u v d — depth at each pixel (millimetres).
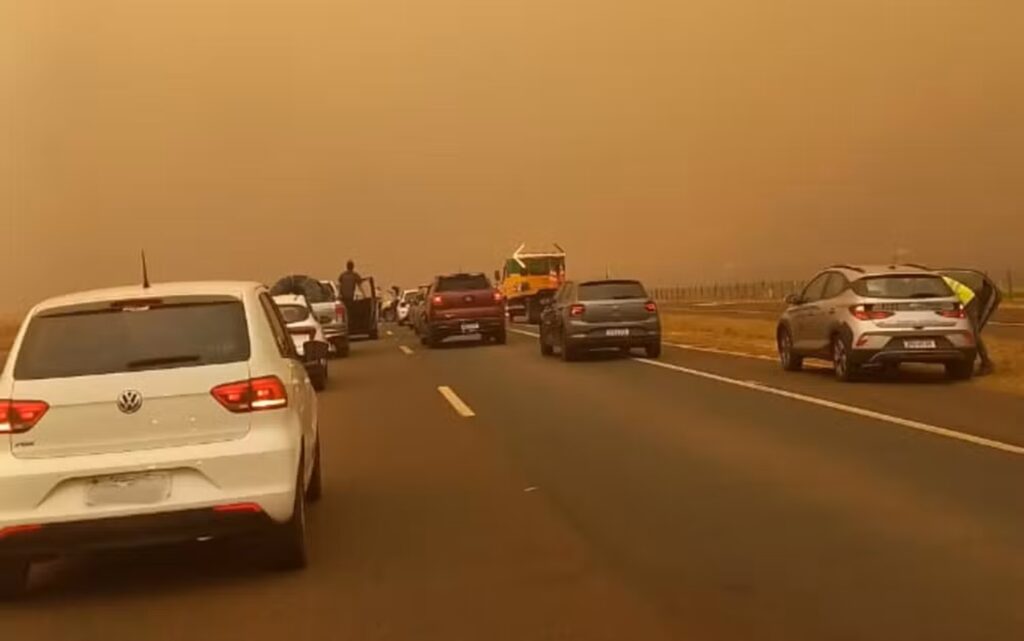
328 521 9086
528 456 12000
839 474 10086
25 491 6742
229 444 7000
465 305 33125
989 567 6910
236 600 6898
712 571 7090
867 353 17234
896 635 5730
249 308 7555
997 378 17562
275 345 7629
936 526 7996
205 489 6930
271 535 7328
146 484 6883
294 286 30094
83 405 6875
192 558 8117
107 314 7320
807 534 7945
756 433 12766
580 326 24641
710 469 10688
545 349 27750
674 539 7984
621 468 10977
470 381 21391
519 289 51188
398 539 8352
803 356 19547
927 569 6918
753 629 5918
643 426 13852
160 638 6234
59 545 6770
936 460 10555
